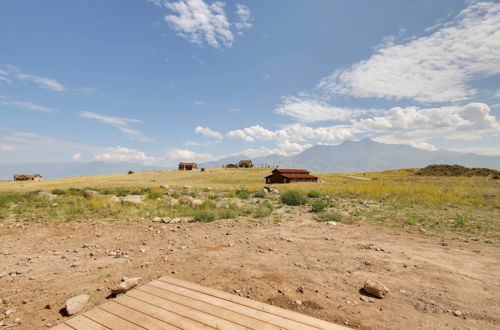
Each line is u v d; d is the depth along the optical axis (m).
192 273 5.46
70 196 19.73
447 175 72.62
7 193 20.05
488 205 14.98
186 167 126.25
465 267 5.71
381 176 82.44
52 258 6.69
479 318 3.73
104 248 7.55
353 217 11.77
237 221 11.22
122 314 3.13
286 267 5.79
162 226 10.35
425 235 8.62
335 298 4.34
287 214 12.90
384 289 4.35
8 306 4.18
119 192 23.69
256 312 3.15
